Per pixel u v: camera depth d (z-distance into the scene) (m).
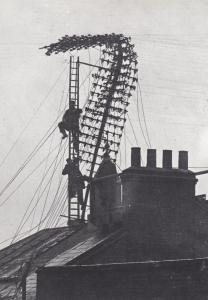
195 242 36.06
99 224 38.16
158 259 35.16
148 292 28.05
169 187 36.22
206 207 37.06
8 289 36.91
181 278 27.08
